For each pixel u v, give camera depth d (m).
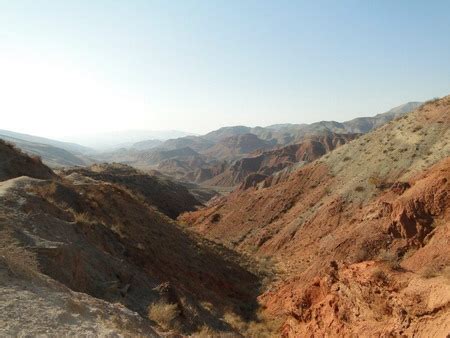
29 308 9.29
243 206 62.78
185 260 27.91
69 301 10.42
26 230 14.54
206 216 70.31
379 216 29.25
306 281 26.05
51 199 20.23
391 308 14.23
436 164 34.16
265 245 47.75
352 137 195.62
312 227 42.81
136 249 22.34
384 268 15.96
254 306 27.34
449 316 11.27
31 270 11.27
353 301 16.50
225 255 36.09
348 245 28.28
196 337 14.20
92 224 20.36
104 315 10.81
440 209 25.67
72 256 14.00
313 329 18.39
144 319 13.32
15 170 28.78
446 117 44.53
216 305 23.45
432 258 20.72
